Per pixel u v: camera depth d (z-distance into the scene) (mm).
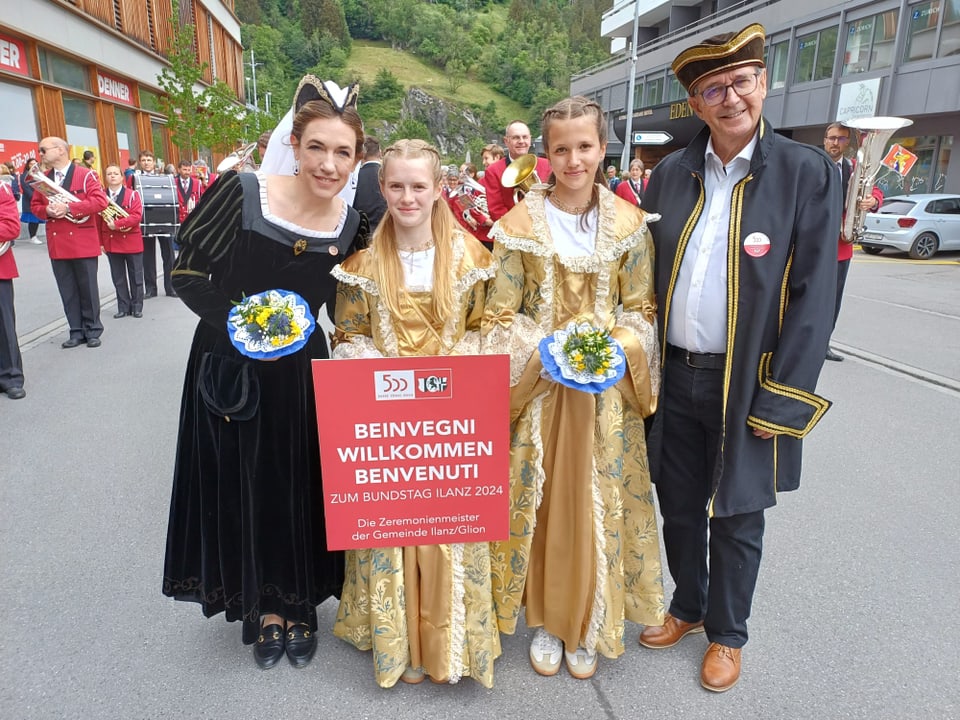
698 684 2467
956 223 15453
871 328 8383
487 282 2361
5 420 4973
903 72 18688
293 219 2260
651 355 2363
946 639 2693
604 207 2289
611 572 2371
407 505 2260
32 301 9188
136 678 2471
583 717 2307
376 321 2264
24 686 2420
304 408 2391
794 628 2758
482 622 2354
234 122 27609
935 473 4215
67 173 6777
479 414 2201
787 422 2166
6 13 15273
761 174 2156
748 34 2027
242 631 2584
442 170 2205
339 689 2430
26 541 3355
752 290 2170
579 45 127750
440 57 123312
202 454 2361
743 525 2369
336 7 119438
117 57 22438
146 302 9688
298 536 2426
